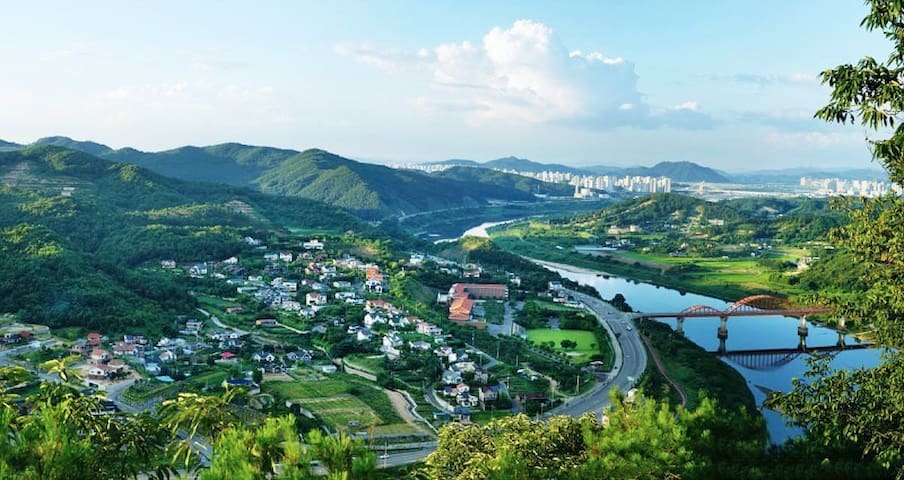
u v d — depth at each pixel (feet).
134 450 127.03
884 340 121.08
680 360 606.96
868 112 107.96
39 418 103.04
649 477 127.44
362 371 556.51
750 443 144.77
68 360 168.35
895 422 123.24
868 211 123.03
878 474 136.36
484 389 493.36
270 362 567.59
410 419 442.50
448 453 196.95
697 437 144.46
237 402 449.89
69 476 91.81
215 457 100.01
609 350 632.38
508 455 135.13
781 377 603.67
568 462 167.32
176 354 571.28
